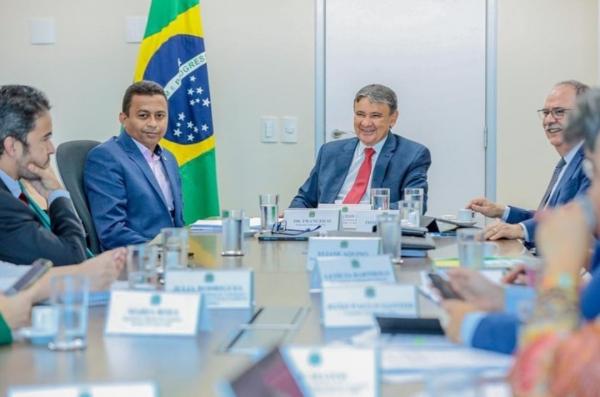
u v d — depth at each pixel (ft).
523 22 16.62
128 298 5.33
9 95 8.42
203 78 16.24
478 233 7.57
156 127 12.48
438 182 16.96
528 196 16.78
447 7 16.75
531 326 3.92
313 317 5.73
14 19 17.01
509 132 16.76
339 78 16.93
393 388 3.99
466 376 3.01
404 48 16.85
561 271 4.03
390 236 8.27
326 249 8.01
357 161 13.87
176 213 12.92
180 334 5.18
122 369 4.43
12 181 8.63
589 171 5.23
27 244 8.16
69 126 17.04
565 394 3.56
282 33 16.88
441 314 5.61
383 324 5.10
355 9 16.84
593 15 16.47
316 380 3.88
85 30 16.92
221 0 16.84
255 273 7.80
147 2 16.84
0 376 4.33
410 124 16.94
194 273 6.12
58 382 4.19
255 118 16.98
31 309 5.65
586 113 5.17
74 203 11.62
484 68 16.75
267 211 11.27
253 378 3.66
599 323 3.89
